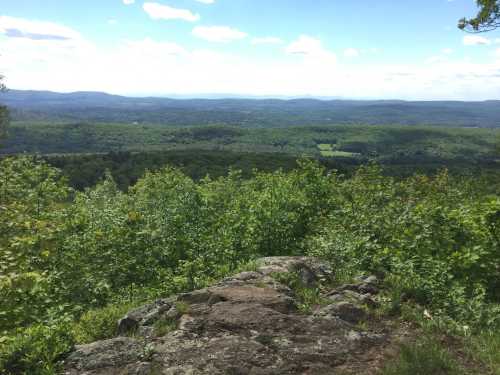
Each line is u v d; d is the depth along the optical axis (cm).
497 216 863
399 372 489
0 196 1345
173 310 607
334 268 848
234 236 1103
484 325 629
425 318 638
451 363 514
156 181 1602
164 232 1127
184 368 473
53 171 1446
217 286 721
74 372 471
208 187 1622
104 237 1088
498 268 802
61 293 904
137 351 508
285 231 1187
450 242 850
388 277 768
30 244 939
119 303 861
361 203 1231
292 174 1512
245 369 477
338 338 560
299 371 488
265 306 630
